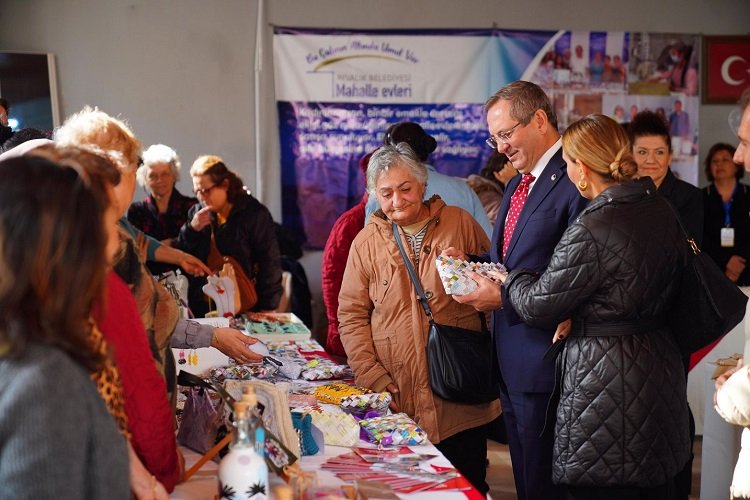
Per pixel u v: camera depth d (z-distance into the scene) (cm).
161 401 180
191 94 666
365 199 390
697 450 472
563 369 253
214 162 459
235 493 171
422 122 677
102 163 147
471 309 302
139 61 657
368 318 311
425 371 296
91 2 647
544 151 282
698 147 693
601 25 686
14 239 128
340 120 675
